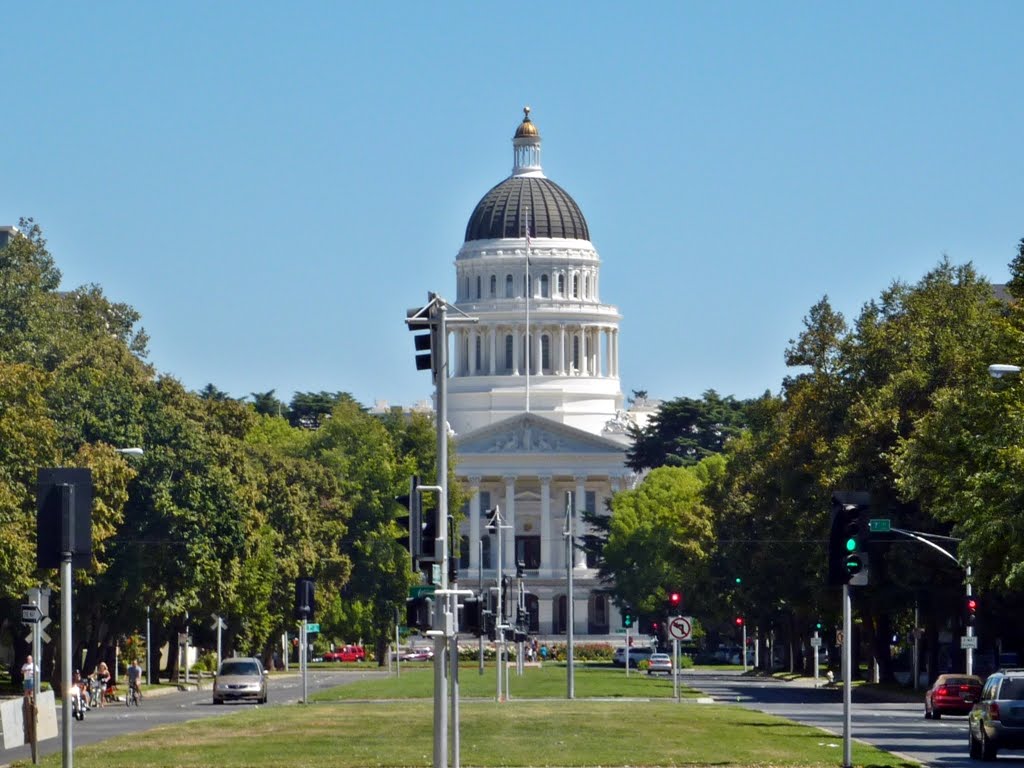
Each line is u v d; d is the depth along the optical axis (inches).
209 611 4431.6
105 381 4045.3
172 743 2146.9
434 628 1477.6
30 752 2089.1
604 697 3533.5
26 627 3548.2
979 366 2748.5
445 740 1477.6
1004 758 2063.2
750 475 5226.4
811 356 4141.2
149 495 3944.4
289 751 2023.9
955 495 2721.5
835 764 1838.1
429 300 1535.4
